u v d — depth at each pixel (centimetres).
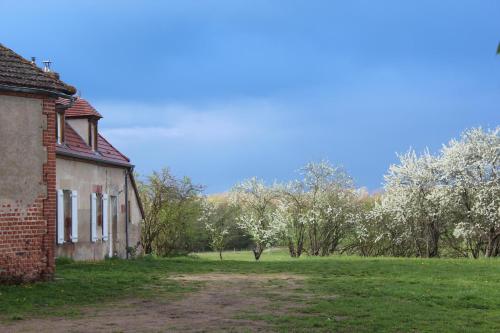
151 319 1179
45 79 1648
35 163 1630
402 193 4141
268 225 4769
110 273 2005
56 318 1177
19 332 1043
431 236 4131
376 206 4253
